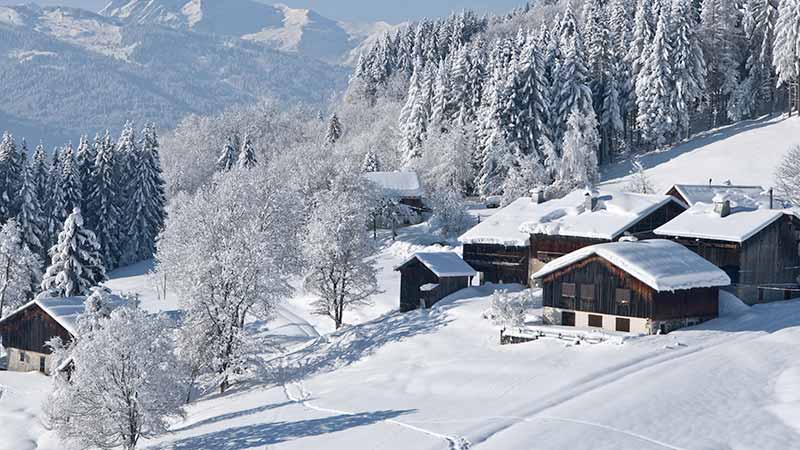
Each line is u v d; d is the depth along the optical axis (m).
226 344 65.38
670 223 69.81
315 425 46.91
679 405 42.25
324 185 112.06
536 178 111.06
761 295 66.69
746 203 71.56
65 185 117.44
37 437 53.03
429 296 74.38
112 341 46.88
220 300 65.88
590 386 46.97
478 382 51.34
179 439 48.81
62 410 46.69
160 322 49.50
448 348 61.62
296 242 84.19
